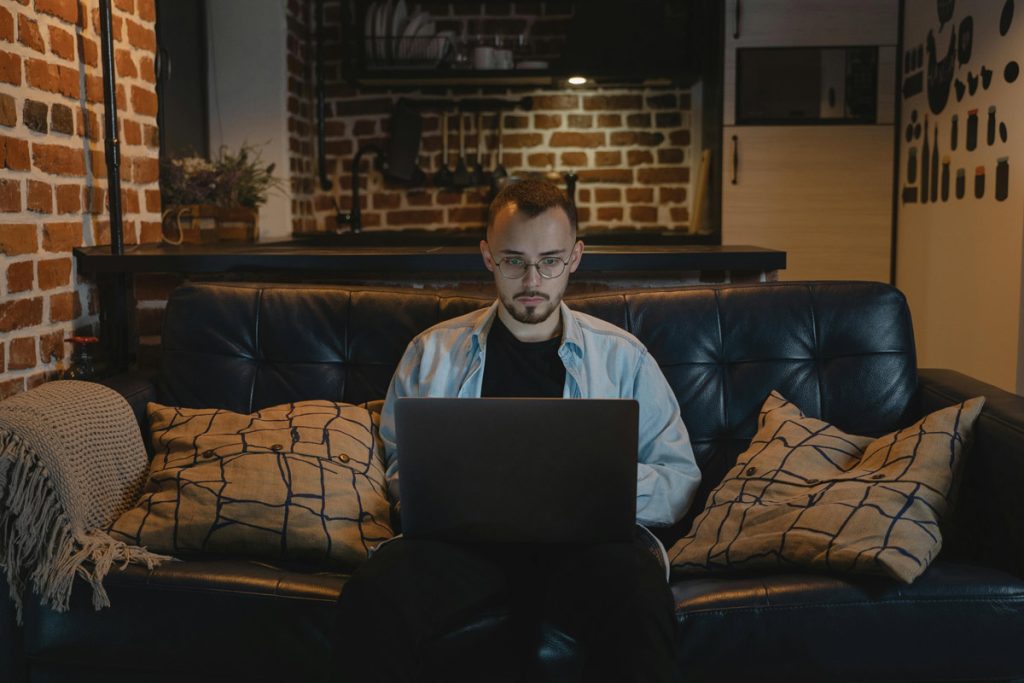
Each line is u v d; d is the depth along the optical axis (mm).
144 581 1653
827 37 4480
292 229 4809
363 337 2201
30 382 2326
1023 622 1533
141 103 3002
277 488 1821
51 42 2426
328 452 1919
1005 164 3283
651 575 1465
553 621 1568
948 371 2203
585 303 2180
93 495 1808
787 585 1563
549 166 5203
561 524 1524
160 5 4020
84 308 2607
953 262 3797
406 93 5184
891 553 1545
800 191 4582
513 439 1505
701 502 2035
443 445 1516
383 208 5277
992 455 1747
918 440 1788
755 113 4770
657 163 5172
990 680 1554
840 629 1531
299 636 1603
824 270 4617
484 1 5117
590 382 1866
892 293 2170
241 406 2188
